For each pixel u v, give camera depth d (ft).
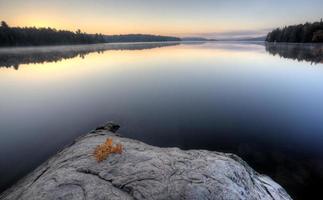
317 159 35.24
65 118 56.95
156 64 161.07
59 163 23.47
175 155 23.32
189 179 18.51
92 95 78.74
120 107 64.18
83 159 22.44
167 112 58.85
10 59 214.90
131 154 22.86
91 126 51.90
